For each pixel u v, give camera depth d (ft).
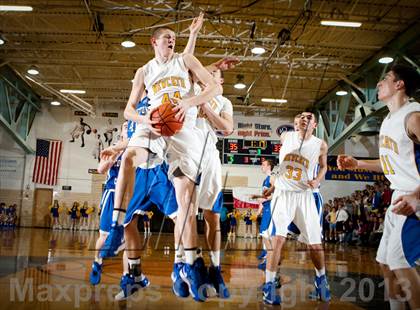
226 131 9.34
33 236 33.94
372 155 53.93
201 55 41.24
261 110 57.67
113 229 7.96
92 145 58.80
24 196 47.55
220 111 10.34
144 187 8.91
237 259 20.61
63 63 46.55
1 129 55.26
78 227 47.06
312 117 12.59
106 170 11.96
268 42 39.29
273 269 11.48
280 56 42.88
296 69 45.60
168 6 32.96
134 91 8.25
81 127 59.06
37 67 47.91
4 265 14.94
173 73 7.84
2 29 38.83
